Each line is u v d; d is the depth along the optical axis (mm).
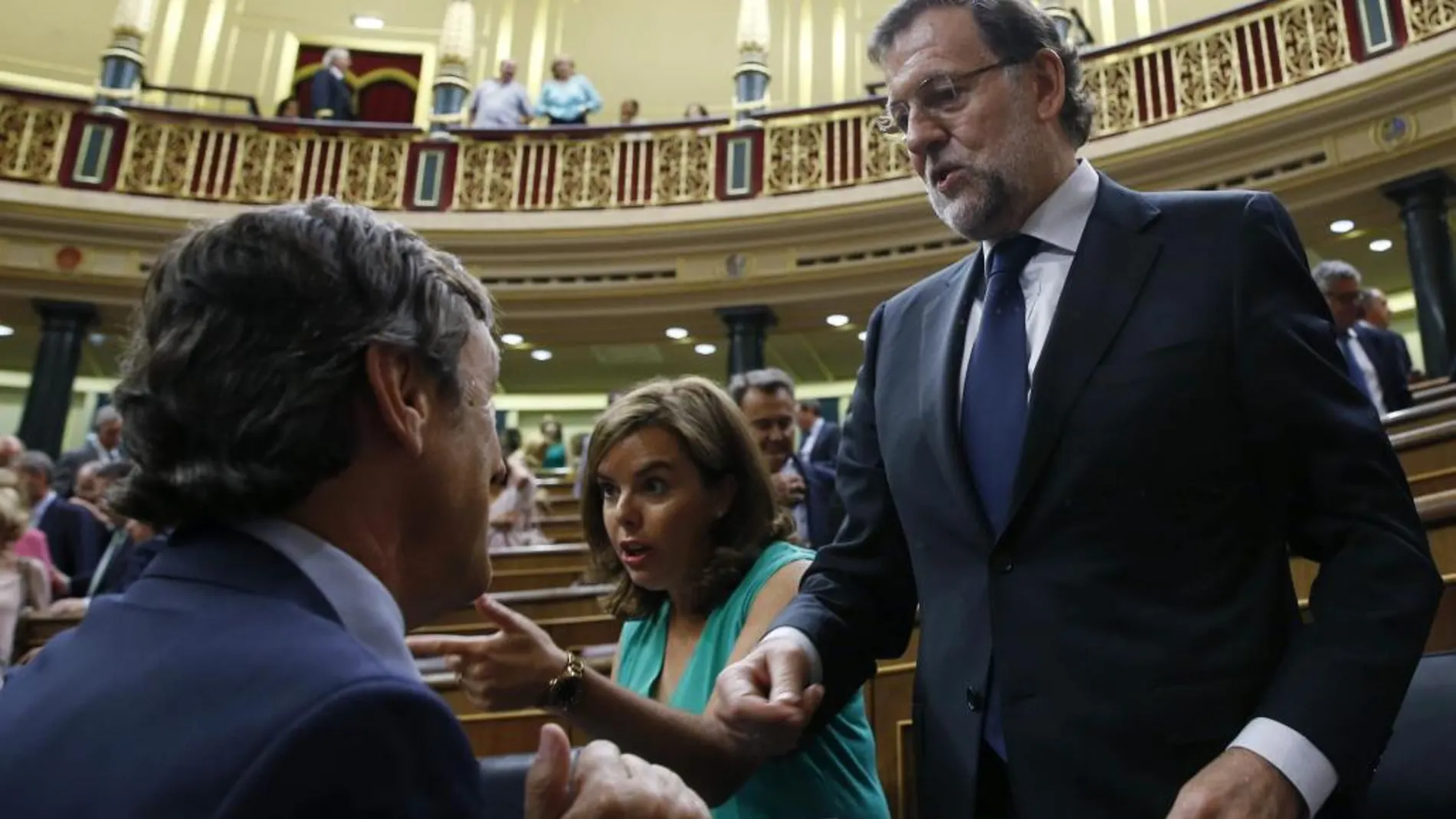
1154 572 896
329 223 689
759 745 1024
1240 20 6453
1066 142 1089
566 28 10914
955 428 1037
